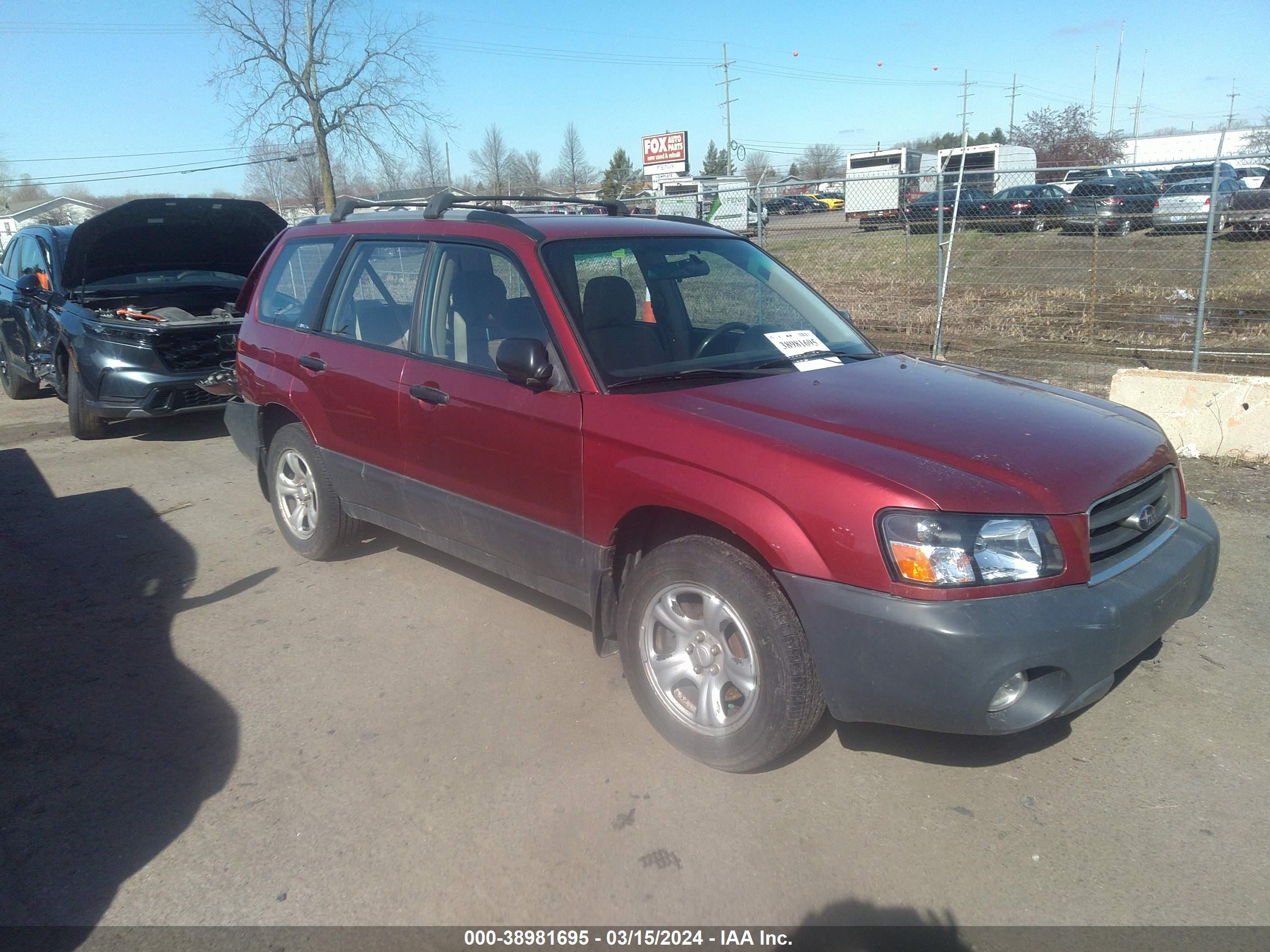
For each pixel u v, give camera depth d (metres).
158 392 7.45
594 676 3.78
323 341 4.56
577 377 3.35
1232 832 2.81
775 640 2.83
